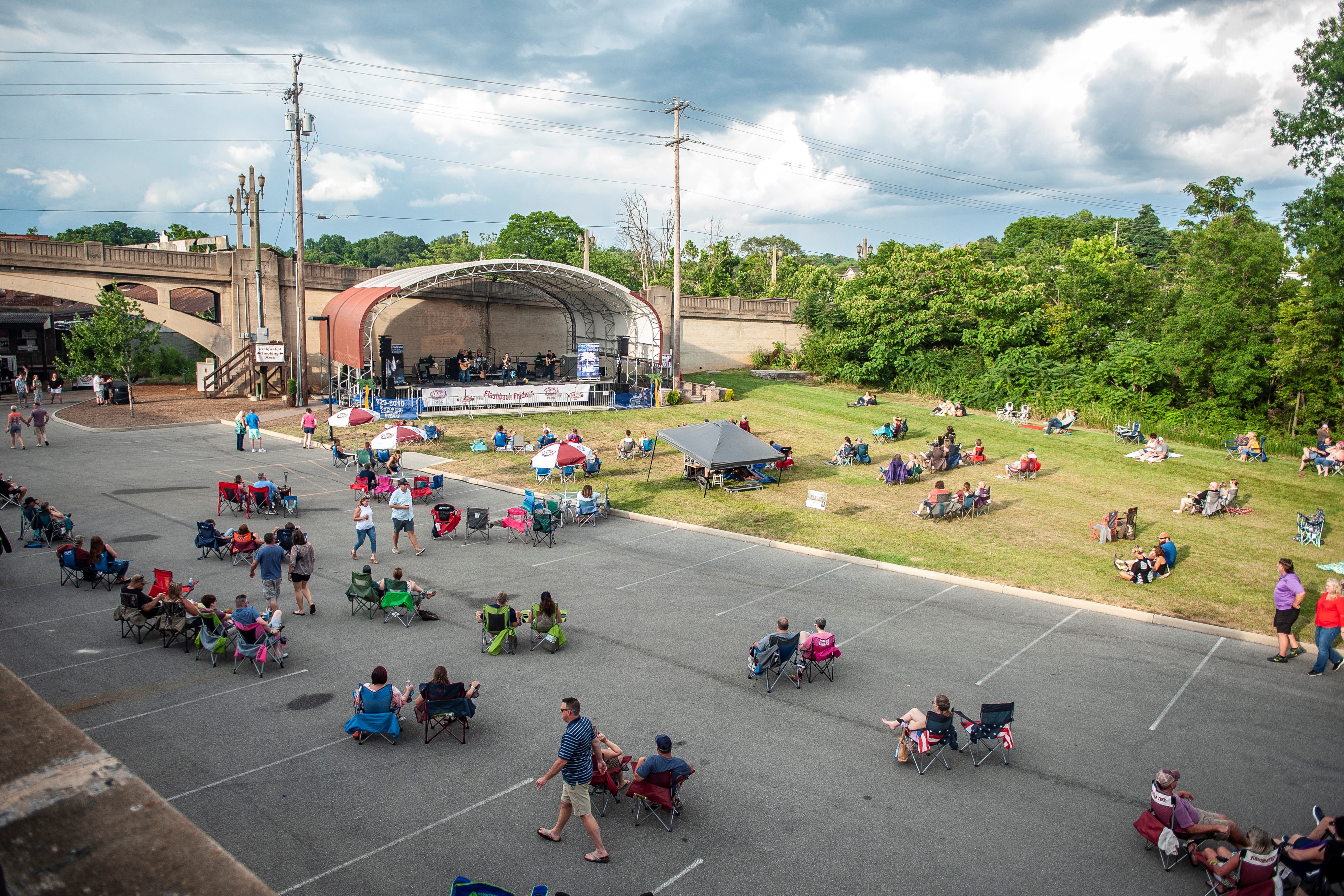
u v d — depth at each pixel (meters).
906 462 29.56
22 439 31.98
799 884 8.54
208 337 45.75
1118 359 39.72
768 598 17.64
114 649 13.75
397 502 19.86
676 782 9.52
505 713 12.07
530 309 55.28
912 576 19.66
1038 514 25.14
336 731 11.35
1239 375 35.75
